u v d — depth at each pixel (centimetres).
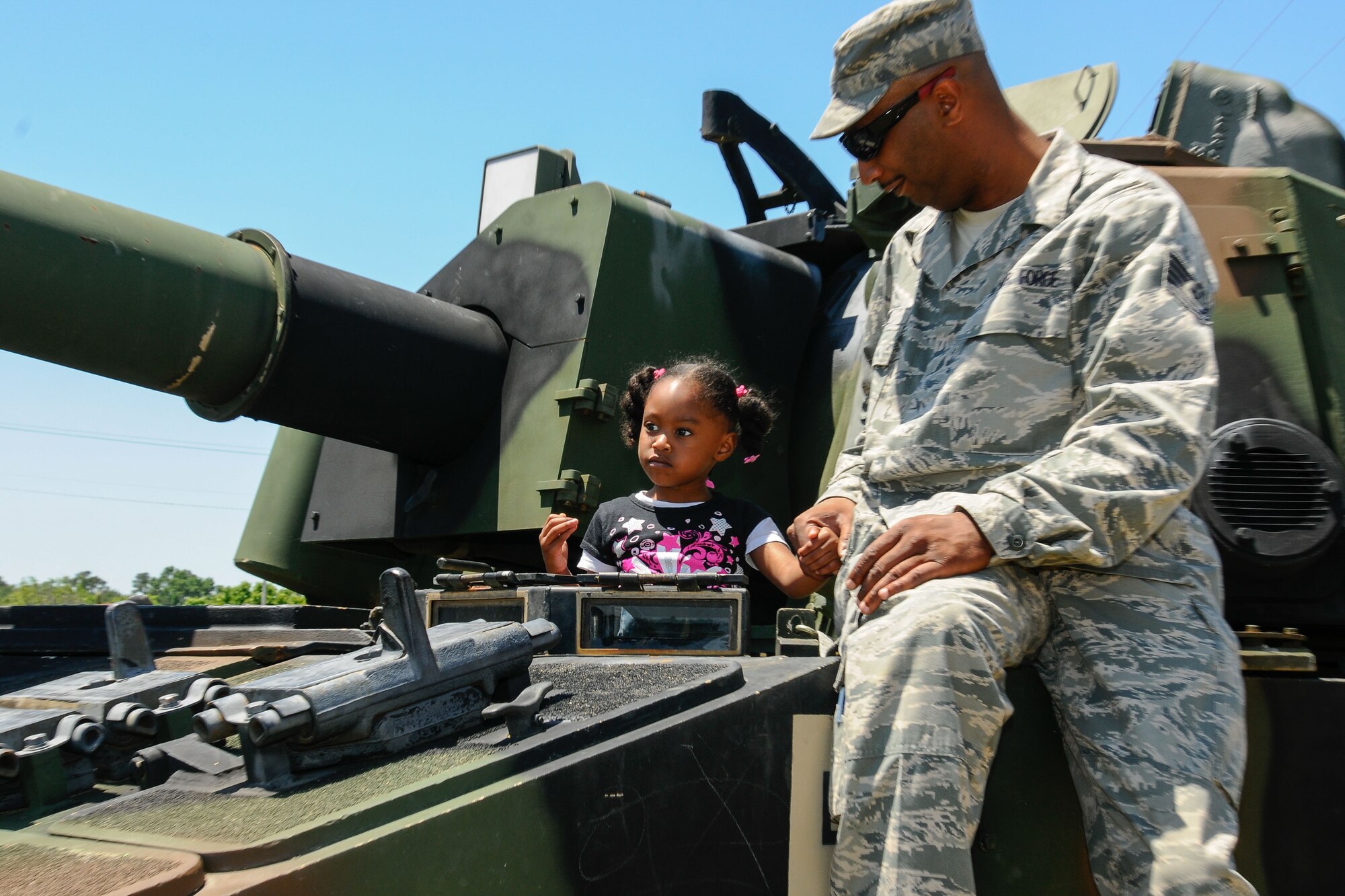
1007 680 217
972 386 222
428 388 404
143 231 363
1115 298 215
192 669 304
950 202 241
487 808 167
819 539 248
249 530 511
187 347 368
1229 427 296
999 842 211
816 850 209
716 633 255
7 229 336
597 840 180
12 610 365
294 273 384
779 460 443
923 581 202
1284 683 242
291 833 154
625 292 409
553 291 415
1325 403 310
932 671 190
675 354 419
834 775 197
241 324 373
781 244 485
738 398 340
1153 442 200
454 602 281
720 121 486
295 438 514
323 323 384
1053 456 205
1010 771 213
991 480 220
